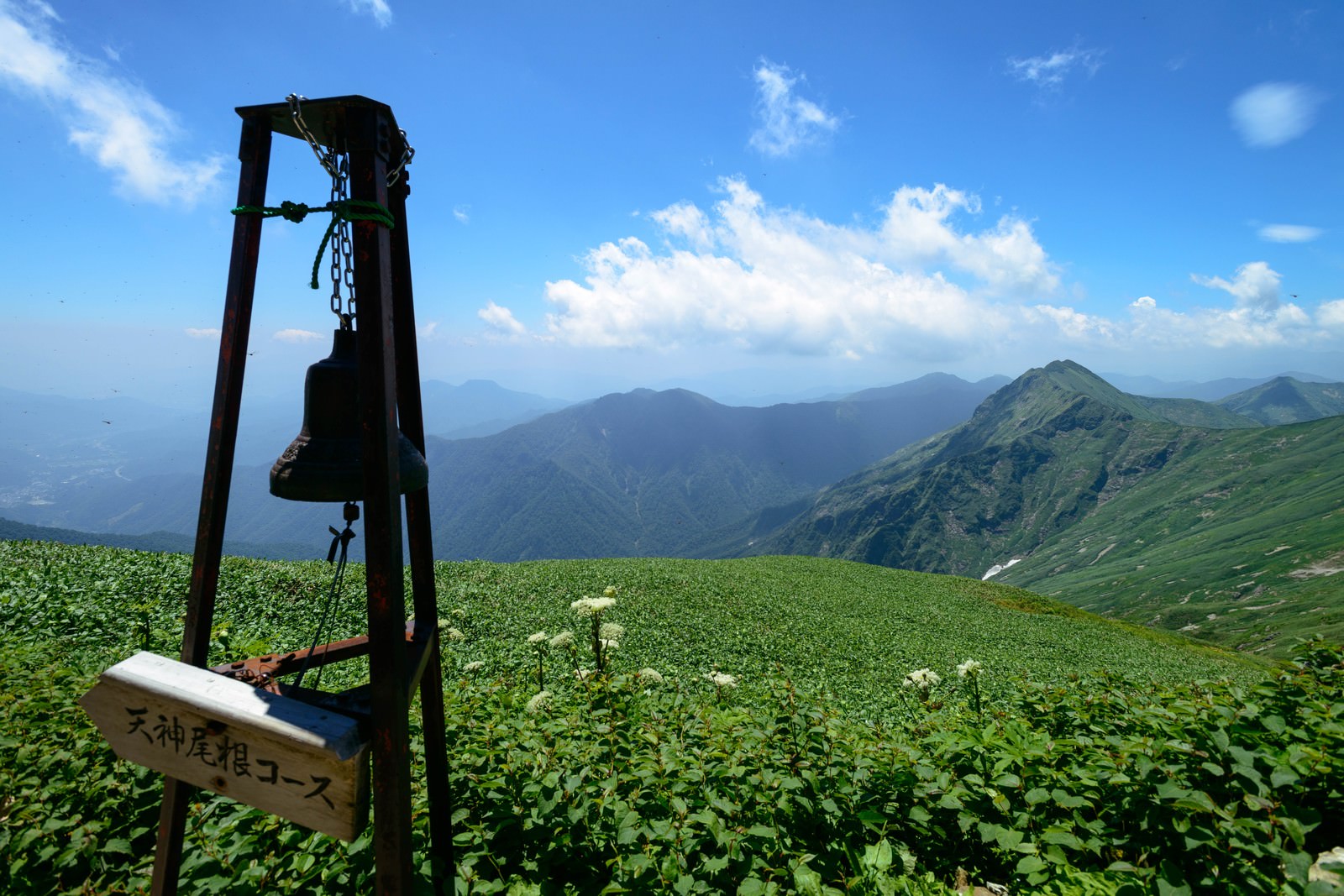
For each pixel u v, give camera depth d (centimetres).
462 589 2797
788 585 4344
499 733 579
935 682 901
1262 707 532
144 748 307
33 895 394
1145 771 450
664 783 494
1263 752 448
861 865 455
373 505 288
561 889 418
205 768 296
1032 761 532
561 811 453
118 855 425
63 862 399
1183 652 4669
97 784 475
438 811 407
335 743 273
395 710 293
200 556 319
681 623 2791
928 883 454
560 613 2627
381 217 293
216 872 396
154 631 1315
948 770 538
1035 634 4097
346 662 1393
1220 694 574
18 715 587
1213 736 452
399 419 372
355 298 289
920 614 4100
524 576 3359
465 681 855
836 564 6025
